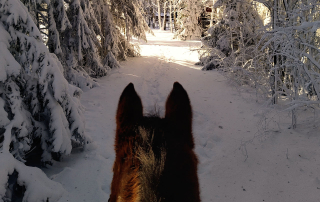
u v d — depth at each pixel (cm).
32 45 361
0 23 338
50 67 376
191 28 2472
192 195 106
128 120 124
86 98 785
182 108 130
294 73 498
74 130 432
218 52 1079
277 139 477
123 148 117
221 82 927
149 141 110
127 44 1423
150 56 1516
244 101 712
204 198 333
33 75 379
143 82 950
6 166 284
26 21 357
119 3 1302
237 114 627
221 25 1121
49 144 396
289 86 610
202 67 1195
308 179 360
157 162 100
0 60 316
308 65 572
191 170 113
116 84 938
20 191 317
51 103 385
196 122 595
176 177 103
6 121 324
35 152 432
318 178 357
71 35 877
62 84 384
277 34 451
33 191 292
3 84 336
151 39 2622
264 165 406
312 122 517
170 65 1259
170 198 96
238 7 914
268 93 634
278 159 416
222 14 1073
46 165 402
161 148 107
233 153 451
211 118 617
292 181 361
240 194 342
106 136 533
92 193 342
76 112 429
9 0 338
